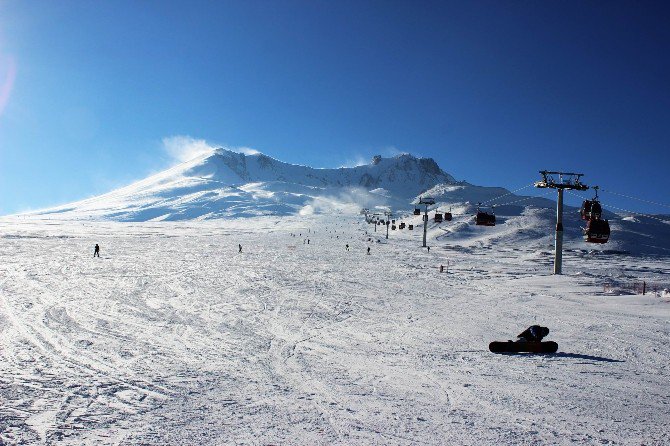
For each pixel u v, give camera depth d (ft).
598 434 24.58
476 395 31.96
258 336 53.93
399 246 289.74
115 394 30.94
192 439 23.31
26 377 34.24
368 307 79.36
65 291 84.79
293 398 30.94
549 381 35.81
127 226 481.46
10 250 177.47
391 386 34.22
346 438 23.75
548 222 371.76
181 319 63.16
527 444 23.12
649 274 153.79
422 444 23.06
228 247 238.48
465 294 99.09
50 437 23.15
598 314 73.82
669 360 43.55
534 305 83.71
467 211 485.56
